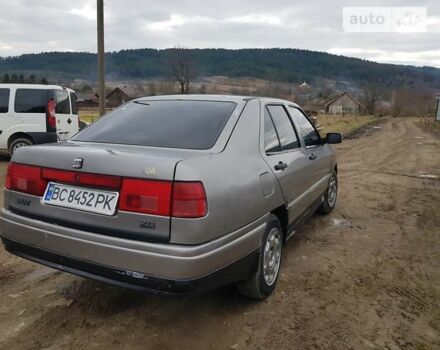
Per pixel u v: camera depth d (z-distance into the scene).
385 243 4.85
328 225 5.50
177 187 2.41
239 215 2.79
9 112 9.66
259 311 3.21
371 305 3.37
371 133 28.56
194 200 2.43
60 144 3.16
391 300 3.46
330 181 5.83
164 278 2.41
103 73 11.21
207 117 3.28
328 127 33.81
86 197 2.66
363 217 5.94
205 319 3.07
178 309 3.20
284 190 3.52
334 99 86.06
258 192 3.03
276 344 2.81
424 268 4.15
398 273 4.01
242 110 3.38
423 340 2.92
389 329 3.04
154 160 2.49
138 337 2.84
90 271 2.65
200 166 2.56
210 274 2.54
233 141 3.06
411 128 35.16
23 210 2.94
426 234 5.23
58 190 2.78
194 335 2.88
